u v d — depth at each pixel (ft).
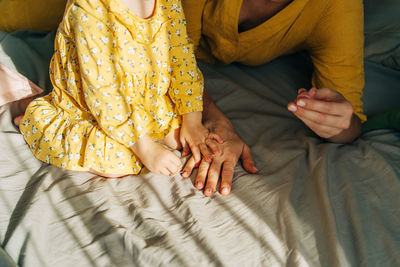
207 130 4.17
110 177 3.89
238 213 3.47
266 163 4.07
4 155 4.04
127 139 3.69
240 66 5.63
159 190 3.72
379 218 3.34
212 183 3.71
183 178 3.87
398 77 5.46
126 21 3.55
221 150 4.02
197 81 4.14
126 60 3.70
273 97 5.08
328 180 3.67
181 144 4.26
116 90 3.59
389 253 3.04
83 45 3.48
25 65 5.27
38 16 5.94
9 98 4.61
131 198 3.67
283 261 3.06
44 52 5.58
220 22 4.59
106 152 3.79
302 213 3.41
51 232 3.29
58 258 3.09
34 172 3.93
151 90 4.00
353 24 4.48
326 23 4.54
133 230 3.33
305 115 3.75
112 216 3.43
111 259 3.08
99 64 3.51
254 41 4.75
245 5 4.44
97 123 3.90
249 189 3.70
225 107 4.84
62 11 5.95
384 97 5.16
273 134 4.47
